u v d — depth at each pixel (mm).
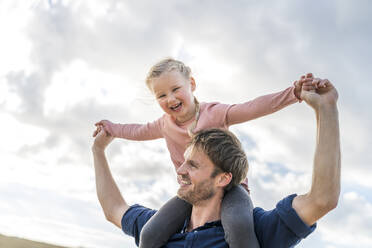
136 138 2828
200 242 1923
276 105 2211
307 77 1932
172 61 2693
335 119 1800
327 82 1843
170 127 2689
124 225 2299
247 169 2072
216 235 1926
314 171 1774
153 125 2818
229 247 1891
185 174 1996
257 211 2006
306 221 1816
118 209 2404
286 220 1831
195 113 2631
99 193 2494
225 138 2008
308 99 1870
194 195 1985
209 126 2498
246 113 2355
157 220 2023
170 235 2014
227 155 1970
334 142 1770
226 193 2027
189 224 2076
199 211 2027
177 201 2076
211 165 1977
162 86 2602
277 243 1866
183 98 2596
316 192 1764
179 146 2676
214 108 2545
